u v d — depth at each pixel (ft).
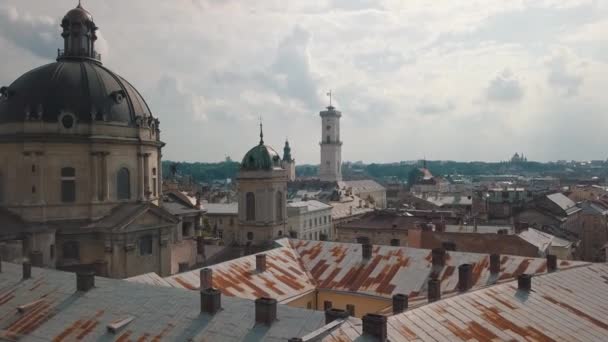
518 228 282.56
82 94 218.18
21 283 136.26
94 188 215.10
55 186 209.67
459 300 105.50
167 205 315.37
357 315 158.92
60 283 131.95
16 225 201.16
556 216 410.52
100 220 214.90
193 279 150.41
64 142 209.77
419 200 597.93
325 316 93.50
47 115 209.97
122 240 210.79
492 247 234.99
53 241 202.90
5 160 211.61
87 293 123.13
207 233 432.25
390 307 128.88
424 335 87.97
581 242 415.85
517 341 94.53
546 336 99.04
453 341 88.79
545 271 148.46
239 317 101.04
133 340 101.19
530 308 109.09
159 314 107.86
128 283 124.57
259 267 164.55
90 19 241.76
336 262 176.96
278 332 93.76
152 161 241.55
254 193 293.43
